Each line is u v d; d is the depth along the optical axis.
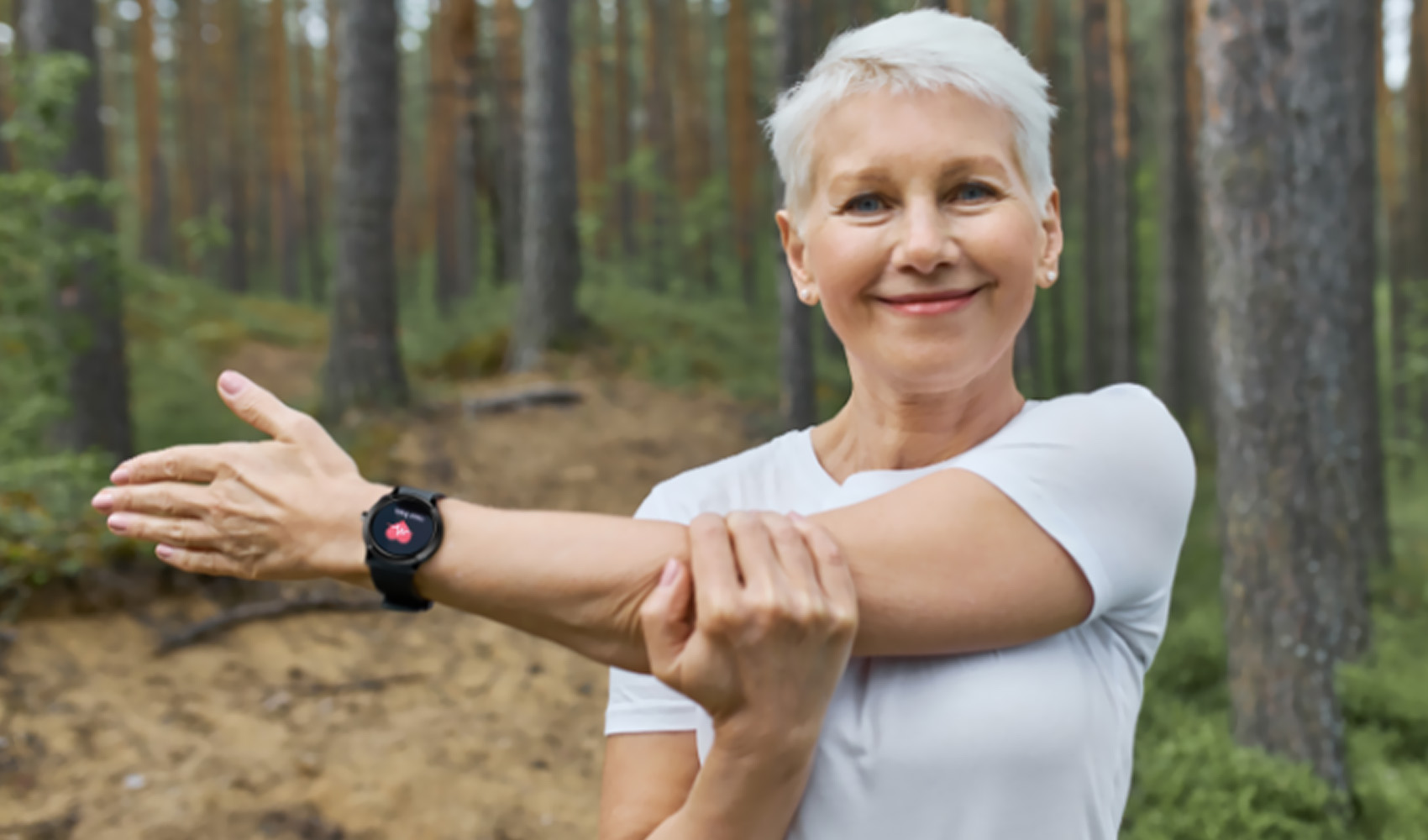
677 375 11.34
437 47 23.22
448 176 23.55
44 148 5.59
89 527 5.19
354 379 9.40
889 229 0.90
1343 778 3.93
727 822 0.81
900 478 0.99
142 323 15.02
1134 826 3.55
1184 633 5.71
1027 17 19.73
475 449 8.59
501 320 14.58
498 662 5.37
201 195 26.89
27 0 6.89
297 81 28.80
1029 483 0.87
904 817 0.89
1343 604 5.42
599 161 23.59
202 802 3.93
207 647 4.96
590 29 23.58
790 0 9.09
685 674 0.77
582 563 0.82
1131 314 15.16
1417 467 14.83
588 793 4.36
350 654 5.20
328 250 27.73
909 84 0.89
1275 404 3.88
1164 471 0.92
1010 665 0.90
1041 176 0.95
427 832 4.00
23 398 5.91
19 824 3.68
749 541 0.78
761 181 22.20
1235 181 3.88
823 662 0.78
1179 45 13.11
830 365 14.30
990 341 0.92
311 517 0.86
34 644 4.58
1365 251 8.53
